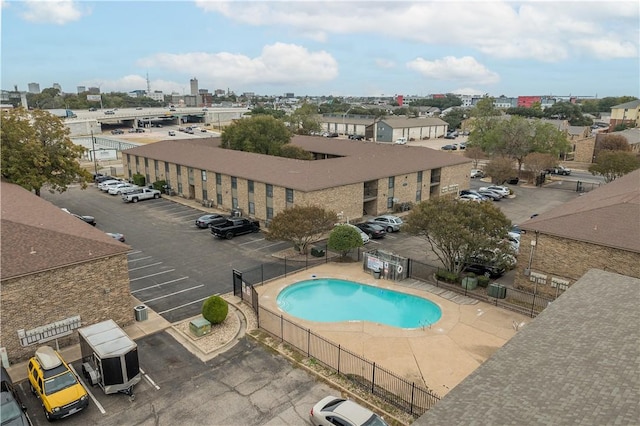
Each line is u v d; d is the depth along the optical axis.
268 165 50.75
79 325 23.42
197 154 60.88
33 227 24.30
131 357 19.27
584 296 16.88
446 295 29.70
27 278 21.48
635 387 10.71
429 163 57.94
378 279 32.53
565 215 29.56
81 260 22.97
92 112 190.75
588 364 12.09
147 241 41.06
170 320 26.08
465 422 10.47
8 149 46.12
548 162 69.12
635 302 15.84
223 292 30.05
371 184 50.62
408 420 17.56
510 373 12.30
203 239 41.84
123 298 25.00
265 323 25.86
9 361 21.47
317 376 20.66
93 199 58.78
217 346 23.12
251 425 17.58
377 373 20.86
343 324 25.94
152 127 190.75
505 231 30.08
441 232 30.08
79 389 18.16
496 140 78.06
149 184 66.81
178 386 19.98
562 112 171.25
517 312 27.22
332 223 37.38
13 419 16.28
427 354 22.62
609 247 26.11
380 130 133.00
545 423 9.87
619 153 64.19
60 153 49.91
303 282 32.09
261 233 44.31
